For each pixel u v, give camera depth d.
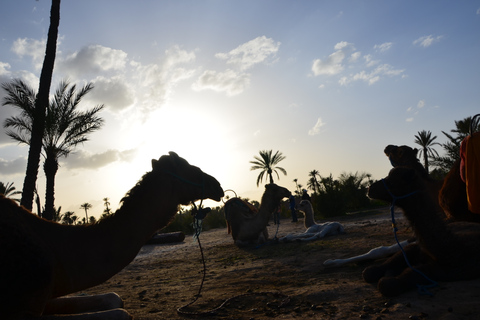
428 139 37.69
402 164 6.25
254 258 8.50
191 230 28.17
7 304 2.76
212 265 8.40
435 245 3.88
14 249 2.80
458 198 4.89
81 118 17.84
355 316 3.53
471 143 4.48
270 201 11.22
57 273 3.07
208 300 4.82
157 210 3.57
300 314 3.83
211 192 3.89
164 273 8.09
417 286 3.88
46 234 3.16
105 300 3.65
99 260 3.20
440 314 3.24
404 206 3.99
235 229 11.58
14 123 16.73
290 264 6.95
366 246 7.61
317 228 11.01
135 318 4.19
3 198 3.11
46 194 18.16
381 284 3.92
